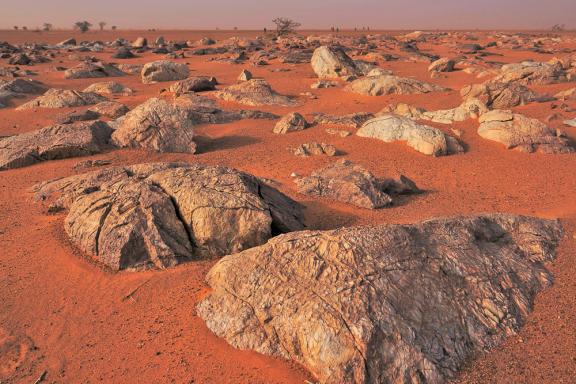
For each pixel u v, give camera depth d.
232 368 8.38
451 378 7.83
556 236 12.16
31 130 29.55
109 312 10.35
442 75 49.44
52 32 181.38
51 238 13.56
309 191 18.28
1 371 8.70
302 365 8.25
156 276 11.58
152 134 24.84
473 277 9.35
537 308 9.49
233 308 9.30
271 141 27.48
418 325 8.21
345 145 26.45
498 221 11.91
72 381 8.41
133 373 8.49
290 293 8.78
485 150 25.36
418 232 9.93
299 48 80.12
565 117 29.59
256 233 12.46
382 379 7.59
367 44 88.50
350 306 8.13
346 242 9.12
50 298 10.91
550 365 8.13
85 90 42.59
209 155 24.69
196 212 12.55
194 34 169.38
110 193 13.55
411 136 25.88
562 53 73.31
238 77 51.09
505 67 46.84
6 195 17.95
